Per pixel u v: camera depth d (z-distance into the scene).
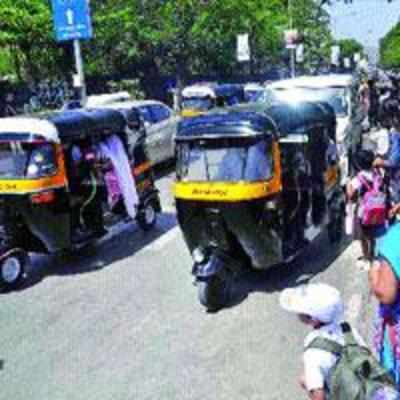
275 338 7.36
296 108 9.39
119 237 12.05
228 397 6.20
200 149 8.45
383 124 20.80
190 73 38.88
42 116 10.23
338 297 4.21
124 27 32.75
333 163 10.47
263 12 45.56
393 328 4.54
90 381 6.67
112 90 35.62
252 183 8.12
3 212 9.54
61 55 32.72
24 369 7.02
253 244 8.37
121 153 11.17
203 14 34.72
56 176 9.73
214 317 8.05
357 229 9.27
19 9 29.06
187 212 8.52
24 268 9.69
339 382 3.96
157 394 6.34
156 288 9.23
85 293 9.22
